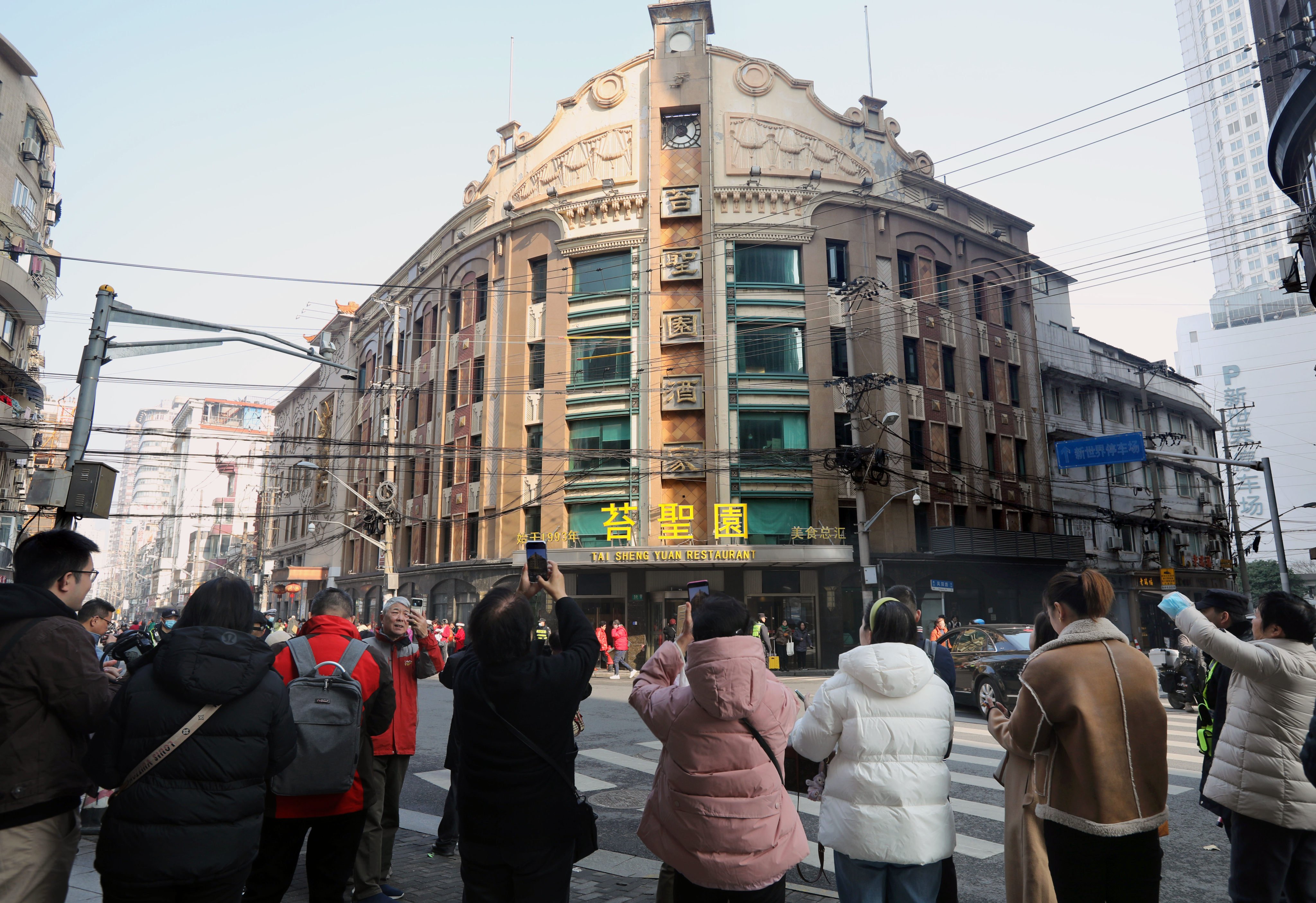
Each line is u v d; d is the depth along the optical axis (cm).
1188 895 466
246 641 293
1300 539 7762
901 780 305
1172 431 4100
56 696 286
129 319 1002
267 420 10338
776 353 2702
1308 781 312
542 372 2866
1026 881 300
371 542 3712
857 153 2908
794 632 2525
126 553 16638
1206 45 11531
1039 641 396
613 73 2911
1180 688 1299
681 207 2766
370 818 465
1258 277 10619
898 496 2355
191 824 270
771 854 279
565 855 290
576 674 297
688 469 2612
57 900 294
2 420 2588
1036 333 3403
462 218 3231
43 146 2772
